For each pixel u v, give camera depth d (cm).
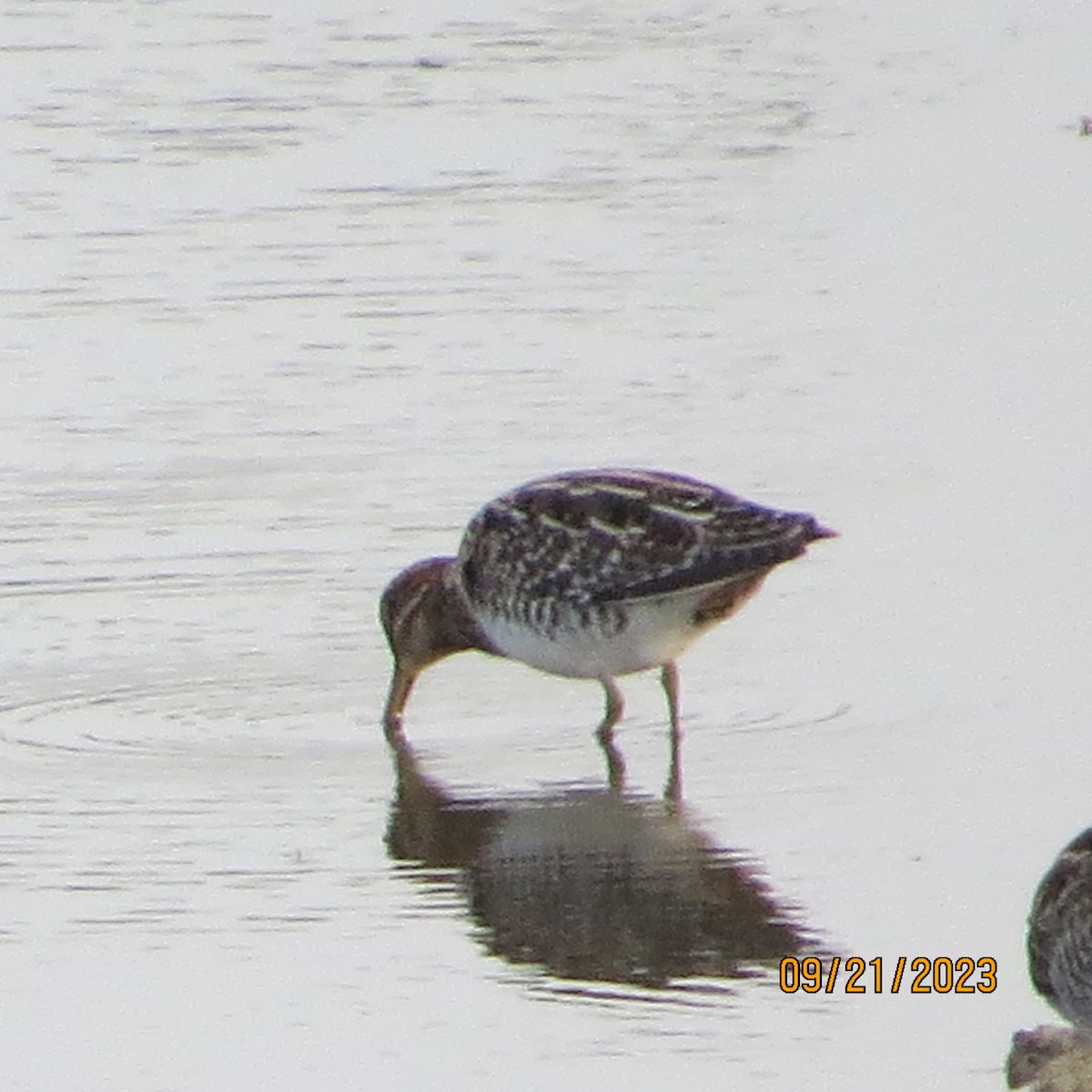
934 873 1252
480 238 2292
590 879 1256
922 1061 1076
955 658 1517
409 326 2094
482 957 1174
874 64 2802
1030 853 1270
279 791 1369
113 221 2331
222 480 1798
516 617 1473
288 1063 1080
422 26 2931
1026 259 2230
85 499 1766
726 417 1911
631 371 1998
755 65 2800
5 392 1962
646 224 2330
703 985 1149
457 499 1762
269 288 2177
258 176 2453
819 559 1664
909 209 2362
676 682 1469
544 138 2561
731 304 2142
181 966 1167
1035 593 1602
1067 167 2461
